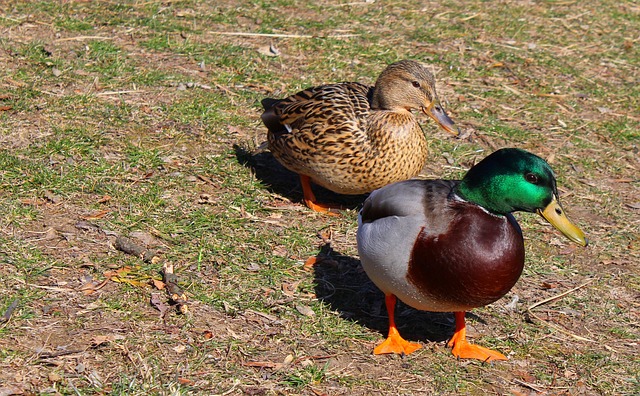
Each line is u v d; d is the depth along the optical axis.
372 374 6.16
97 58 10.77
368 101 8.18
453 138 10.14
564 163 9.86
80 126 9.22
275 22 12.42
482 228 5.87
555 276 7.77
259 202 8.40
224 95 10.34
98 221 7.67
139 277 6.97
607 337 6.93
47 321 6.30
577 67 12.29
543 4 14.27
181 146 9.14
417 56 11.96
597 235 8.52
